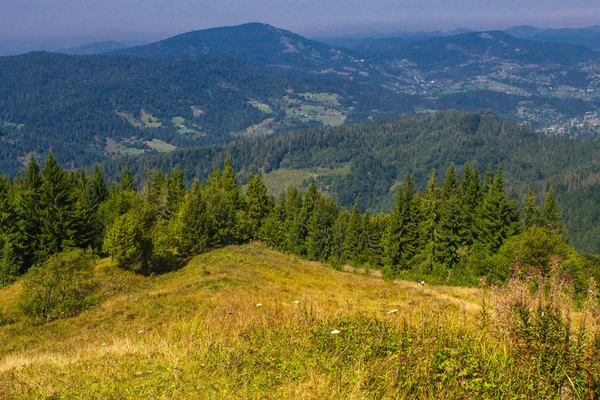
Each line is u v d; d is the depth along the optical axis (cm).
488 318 637
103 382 604
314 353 621
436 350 552
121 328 1496
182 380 575
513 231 4541
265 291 1959
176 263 3556
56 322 1850
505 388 475
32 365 790
